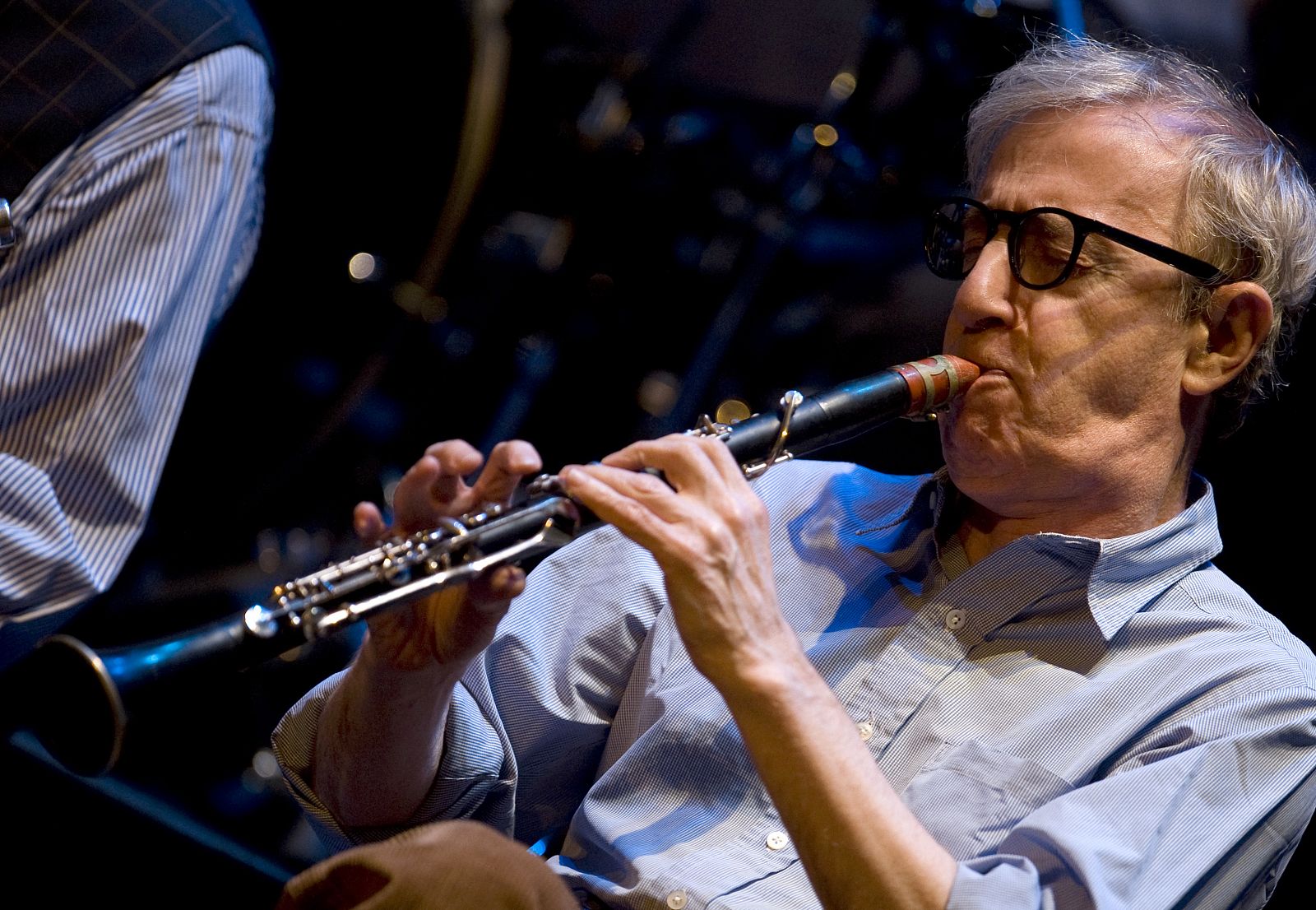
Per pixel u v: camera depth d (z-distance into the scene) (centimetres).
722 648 345
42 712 326
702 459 363
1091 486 429
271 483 908
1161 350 424
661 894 413
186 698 346
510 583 390
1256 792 388
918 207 920
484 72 865
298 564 882
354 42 834
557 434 969
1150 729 409
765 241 931
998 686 425
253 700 845
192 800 802
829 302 960
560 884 286
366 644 421
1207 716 399
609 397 972
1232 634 424
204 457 898
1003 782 404
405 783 436
